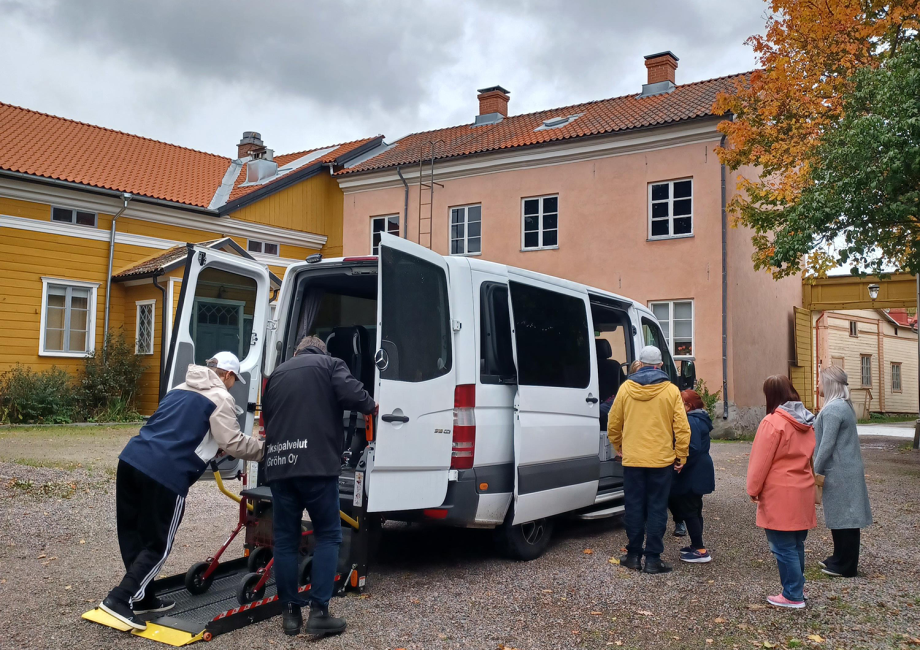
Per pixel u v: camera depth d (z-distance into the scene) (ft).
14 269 56.85
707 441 20.02
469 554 20.75
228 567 17.62
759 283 62.28
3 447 38.65
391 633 14.38
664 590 17.38
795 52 42.80
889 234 34.12
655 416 18.66
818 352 87.66
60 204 59.52
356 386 14.85
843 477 18.37
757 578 18.39
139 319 62.23
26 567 18.43
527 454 19.44
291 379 14.66
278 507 14.52
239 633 14.21
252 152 81.30
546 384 20.85
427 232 70.38
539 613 15.71
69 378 59.06
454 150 69.56
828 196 34.24
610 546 21.93
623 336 26.89
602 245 60.95
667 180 58.44
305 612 15.87
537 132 67.00
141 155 74.74
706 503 28.04
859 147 32.01
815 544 22.03
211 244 31.58
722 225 55.47
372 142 82.53
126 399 60.34
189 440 14.61
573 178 62.69
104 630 14.26
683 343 57.16
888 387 106.11
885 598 16.74
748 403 58.39
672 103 61.93
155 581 15.96
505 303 19.94
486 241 66.95
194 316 17.48
